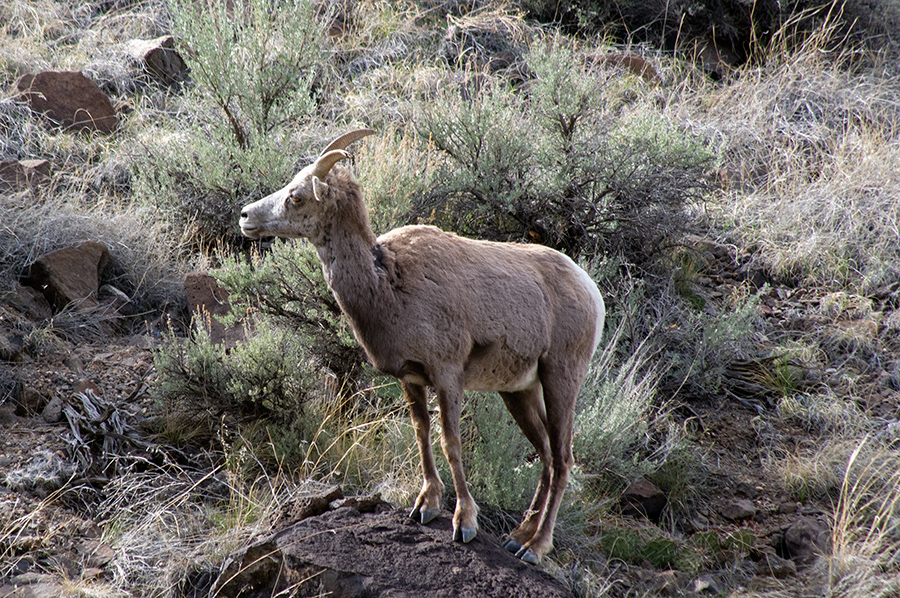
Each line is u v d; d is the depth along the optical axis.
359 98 24.45
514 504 12.37
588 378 15.29
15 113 21.64
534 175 19.17
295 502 10.99
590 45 30.81
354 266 9.91
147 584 10.09
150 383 14.04
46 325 15.41
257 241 19.08
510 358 10.45
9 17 27.25
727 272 21.39
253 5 21.42
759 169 25.31
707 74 30.50
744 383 17.20
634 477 13.93
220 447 13.10
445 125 18.69
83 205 18.83
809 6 33.06
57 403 13.21
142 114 23.39
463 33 29.62
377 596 9.14
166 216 19.11
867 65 31.95
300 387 13.77
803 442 15.73
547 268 11.09
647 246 18.83
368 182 15.70
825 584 11.75
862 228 22.28
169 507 11.51
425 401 10.70
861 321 19.20
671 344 17.72
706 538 12.87
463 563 9.73
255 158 18.19
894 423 15.69
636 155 18.48
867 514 13.54
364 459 12.77
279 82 20.31
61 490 11.38
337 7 29.52
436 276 10.04
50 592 9.47
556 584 9.85
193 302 16.64
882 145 24.95
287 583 9.57
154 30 28.14
